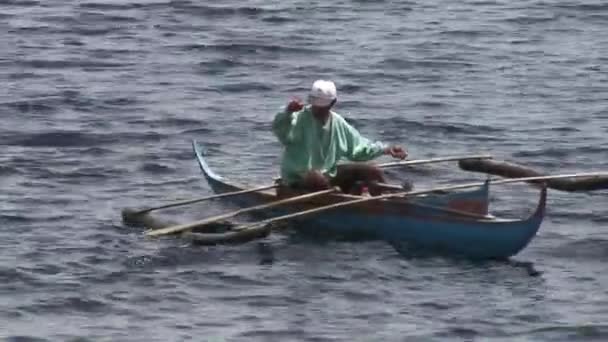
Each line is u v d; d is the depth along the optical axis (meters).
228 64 108.31
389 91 102.44
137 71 105.88
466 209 72.00
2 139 89.94
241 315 65.31
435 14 123.31
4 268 69.62
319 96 73.94
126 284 68.31
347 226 74.19
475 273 70.06
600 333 63.91
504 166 76.62
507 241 71.12
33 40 113.00
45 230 74.69
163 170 85.31
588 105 99.50
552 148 90.31
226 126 94.12
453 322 64.75
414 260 71.25
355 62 109.19
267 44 113.44
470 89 102.94
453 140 92.19
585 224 76.69
